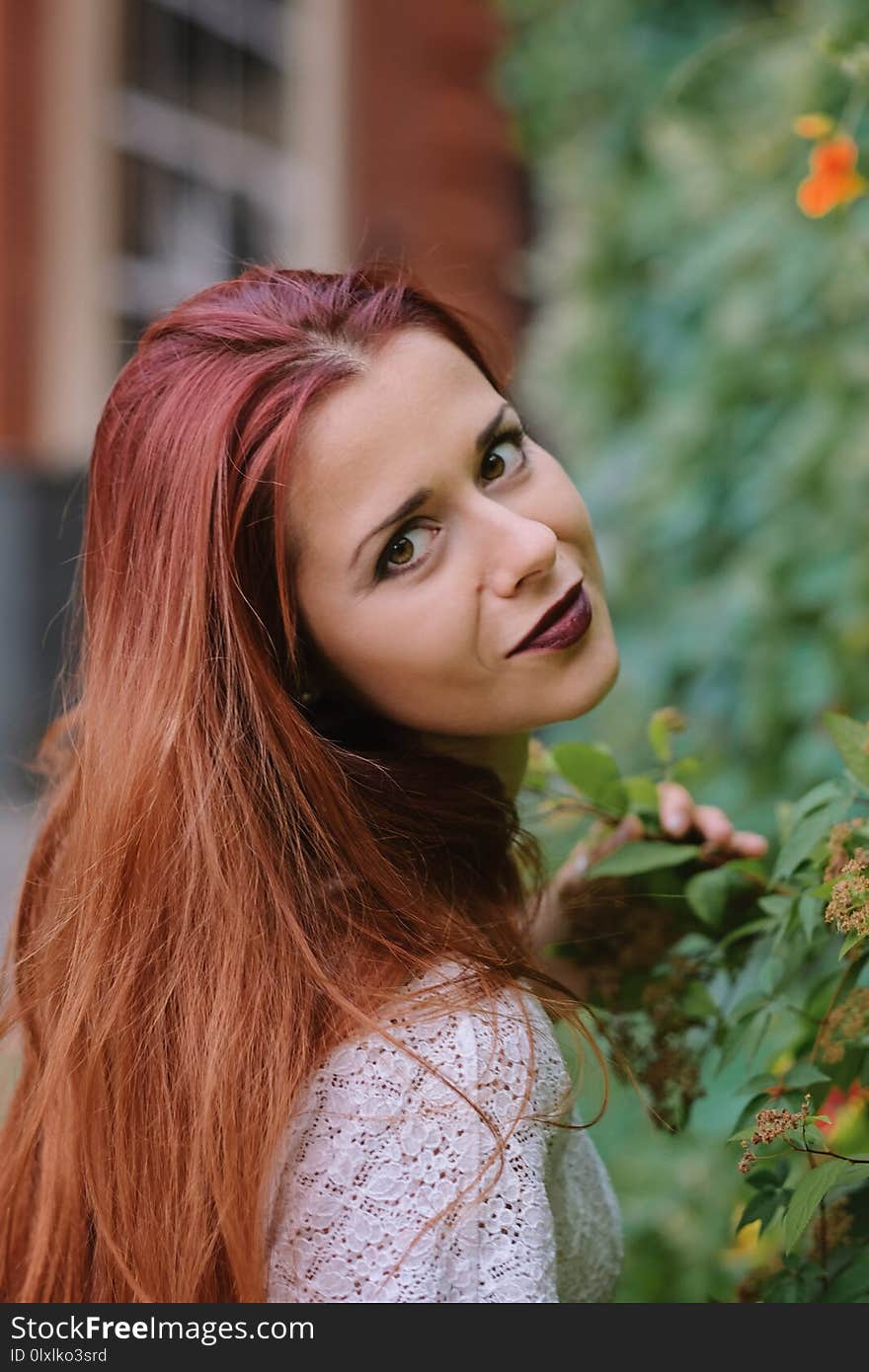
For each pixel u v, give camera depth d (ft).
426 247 14.19
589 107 9.12
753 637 6.33
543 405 8.89
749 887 3.55
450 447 2.94
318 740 3.08
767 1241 3.86
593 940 3.68
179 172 13.32
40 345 12.12
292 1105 2.87
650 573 7.13
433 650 2.96
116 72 12.61
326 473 2.91
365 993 2.94
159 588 3.10
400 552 2.96
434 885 3.22
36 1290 3.01
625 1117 5.32
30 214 11.98
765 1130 2.72
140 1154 2.98
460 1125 2.77
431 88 14.34
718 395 6.73
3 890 7.34
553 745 3.77
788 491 6.22
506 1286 2.69
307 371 2.95
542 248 12.29
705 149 7.00
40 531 12.02
